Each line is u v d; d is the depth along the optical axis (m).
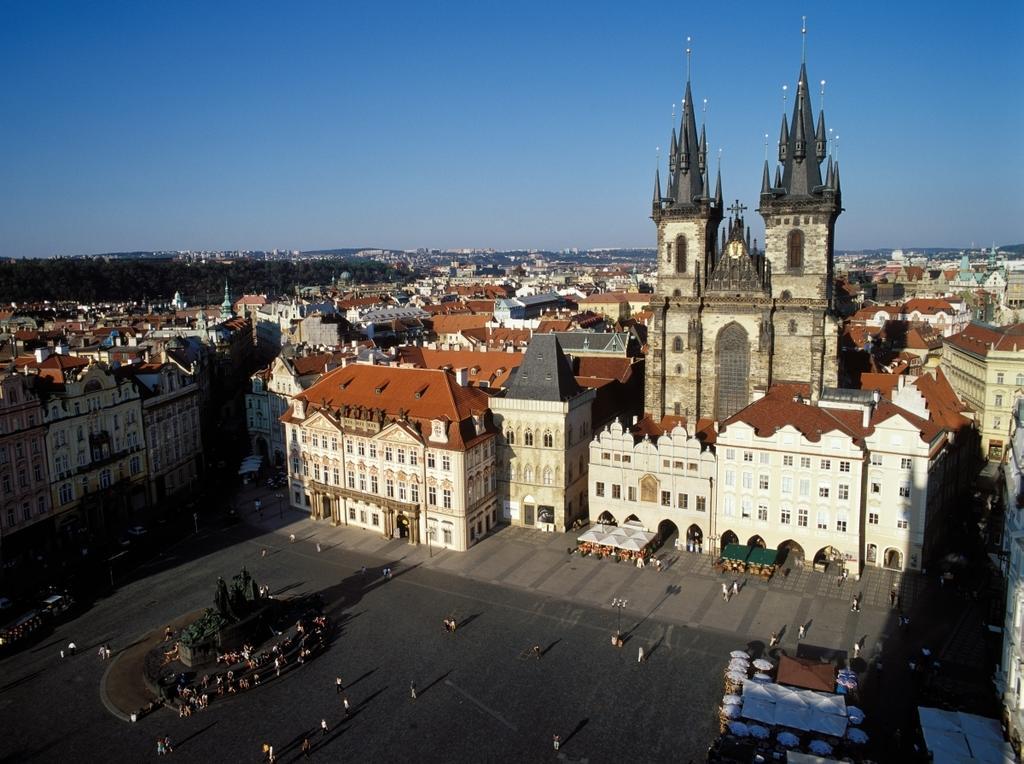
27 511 130.00
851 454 114.31
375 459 139.00
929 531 117.31
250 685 92.88
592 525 137.00
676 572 121.00
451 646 100.94
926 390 138.25
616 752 79.44
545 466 137.75
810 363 148.62
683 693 89.31
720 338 155.00
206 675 93.38
